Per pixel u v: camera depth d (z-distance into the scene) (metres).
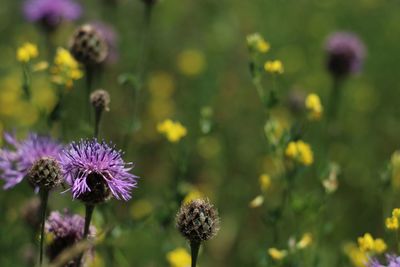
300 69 14.47
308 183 9.83
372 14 16.45
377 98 13.75
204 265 9.81
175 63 14.56
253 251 9.83
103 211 6.86
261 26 15.44
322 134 10.29
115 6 13.34
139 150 11.86
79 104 11.81
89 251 5.68
